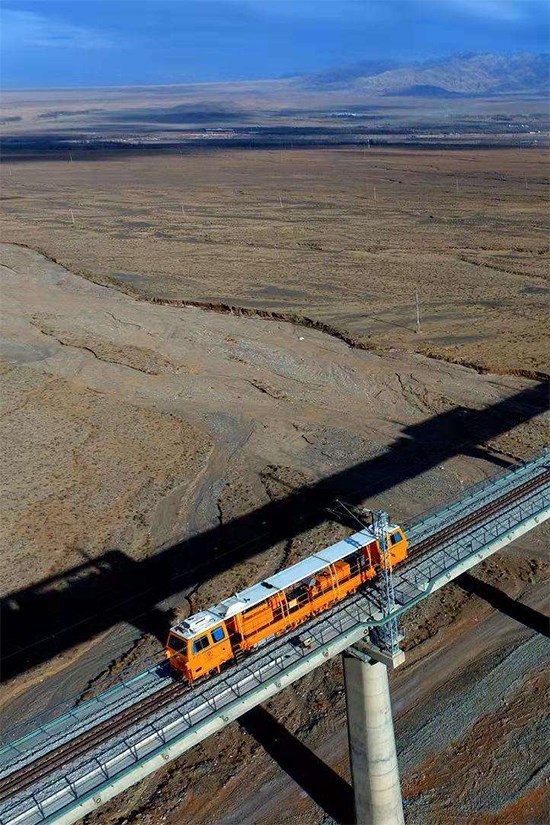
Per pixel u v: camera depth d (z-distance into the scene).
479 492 31.25
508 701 30.09
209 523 43.88
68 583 39.00
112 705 21.64
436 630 34.22
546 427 53.59
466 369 65.00
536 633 33.62
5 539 42.84
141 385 64.31
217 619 22.28
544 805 25.77
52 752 20.22
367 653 22.50
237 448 52.78
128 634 35.06
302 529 42.62
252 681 21.53
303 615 23.73
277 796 26.81
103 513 45.34
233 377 65.56
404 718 29.70
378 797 23.75
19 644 34.78
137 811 26.50
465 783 26.83
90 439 54.81
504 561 38.78
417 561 26.30
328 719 29.84
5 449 53.56
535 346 69.44
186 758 28.61
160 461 51.38
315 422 56.53
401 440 52.97
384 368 66.00
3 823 18.12
